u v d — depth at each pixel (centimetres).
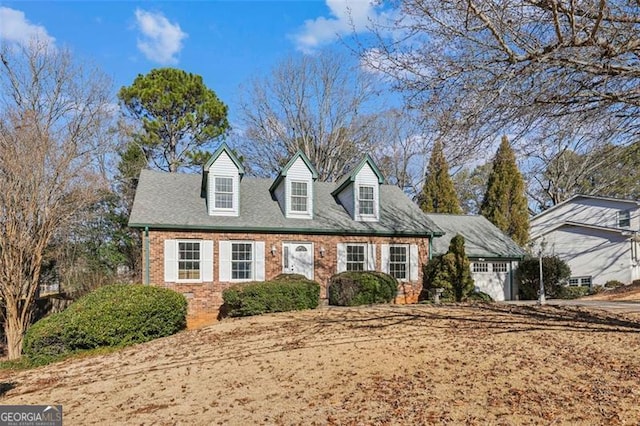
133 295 1256
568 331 949
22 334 1422
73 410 671
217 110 3048
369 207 1892
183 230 1622
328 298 1717
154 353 1058
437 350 830
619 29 555
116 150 2522
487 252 2050
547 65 582
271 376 757
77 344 1175
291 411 583
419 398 593
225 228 1656
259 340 1045
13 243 1416
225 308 1623
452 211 2911
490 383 634
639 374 634
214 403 645
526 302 1644
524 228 2762
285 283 1480
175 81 2934
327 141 3253
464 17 588
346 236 1809
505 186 2825
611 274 2458
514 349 810
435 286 1784
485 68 599
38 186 1488
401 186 3206
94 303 1214
